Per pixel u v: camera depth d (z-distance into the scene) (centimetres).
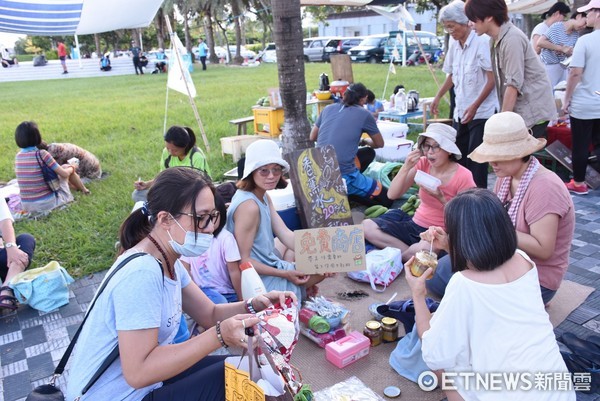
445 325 195
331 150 428
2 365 328
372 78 1636
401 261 409
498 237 190
